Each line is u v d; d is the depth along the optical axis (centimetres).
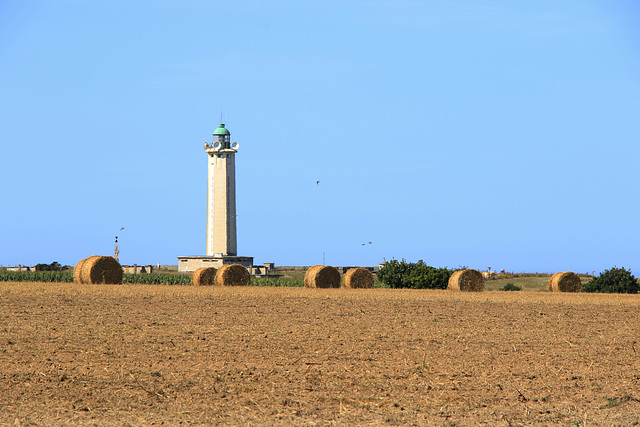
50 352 5062
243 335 5931
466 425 3556
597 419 3691
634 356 5297
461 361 5016
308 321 6925
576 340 5984
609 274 14000
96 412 3681
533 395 4144
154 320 6794
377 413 3744
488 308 8625
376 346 5516
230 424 3522
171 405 3828
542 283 19612
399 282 14575
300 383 4319
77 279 12638
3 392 4006
